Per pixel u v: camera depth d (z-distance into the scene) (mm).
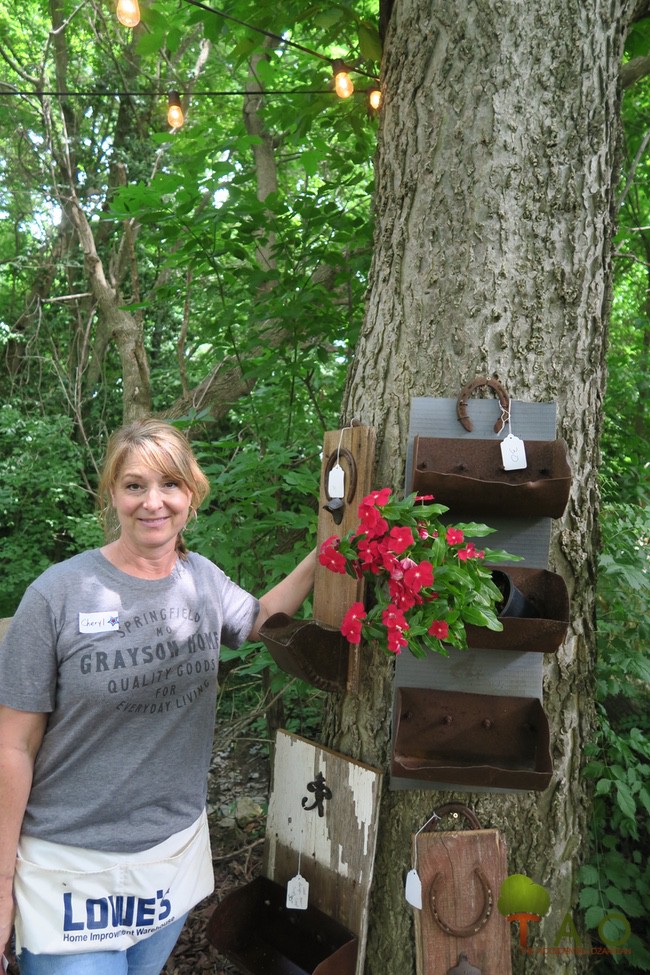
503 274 1702
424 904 1668
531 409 1690
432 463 1659
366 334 1893
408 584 1376
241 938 1906
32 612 1418
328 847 1821
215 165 2688
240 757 3752
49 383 8750
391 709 1772
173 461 1497
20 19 7160
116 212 2750
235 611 1732
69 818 1438
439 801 1760
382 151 1874
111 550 1558
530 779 1549
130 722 1468
